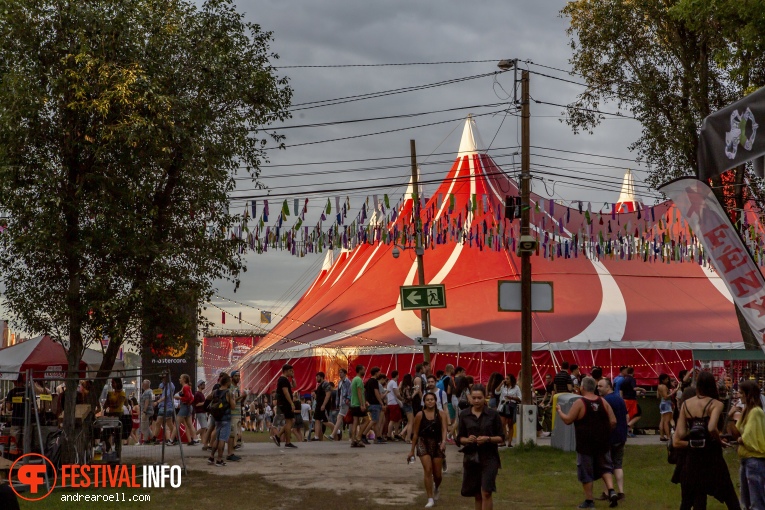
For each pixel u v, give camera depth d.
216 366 63.53
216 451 18.42
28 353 20.88
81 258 15.07
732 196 20.02
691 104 20.89
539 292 19.42
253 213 18.61
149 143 14.90
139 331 15.66
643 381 30.30
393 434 21.67
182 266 15.97
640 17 21.02
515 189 36.00
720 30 19.03
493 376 20.33
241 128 16.62
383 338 31.44
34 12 14.64
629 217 24.08
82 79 14.54
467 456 10.45
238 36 16.83
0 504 5.78
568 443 18.20
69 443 14.92
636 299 32.84
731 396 19.17
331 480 14.48
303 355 33.06
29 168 14.60
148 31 15.55
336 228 20.28
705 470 9.66
